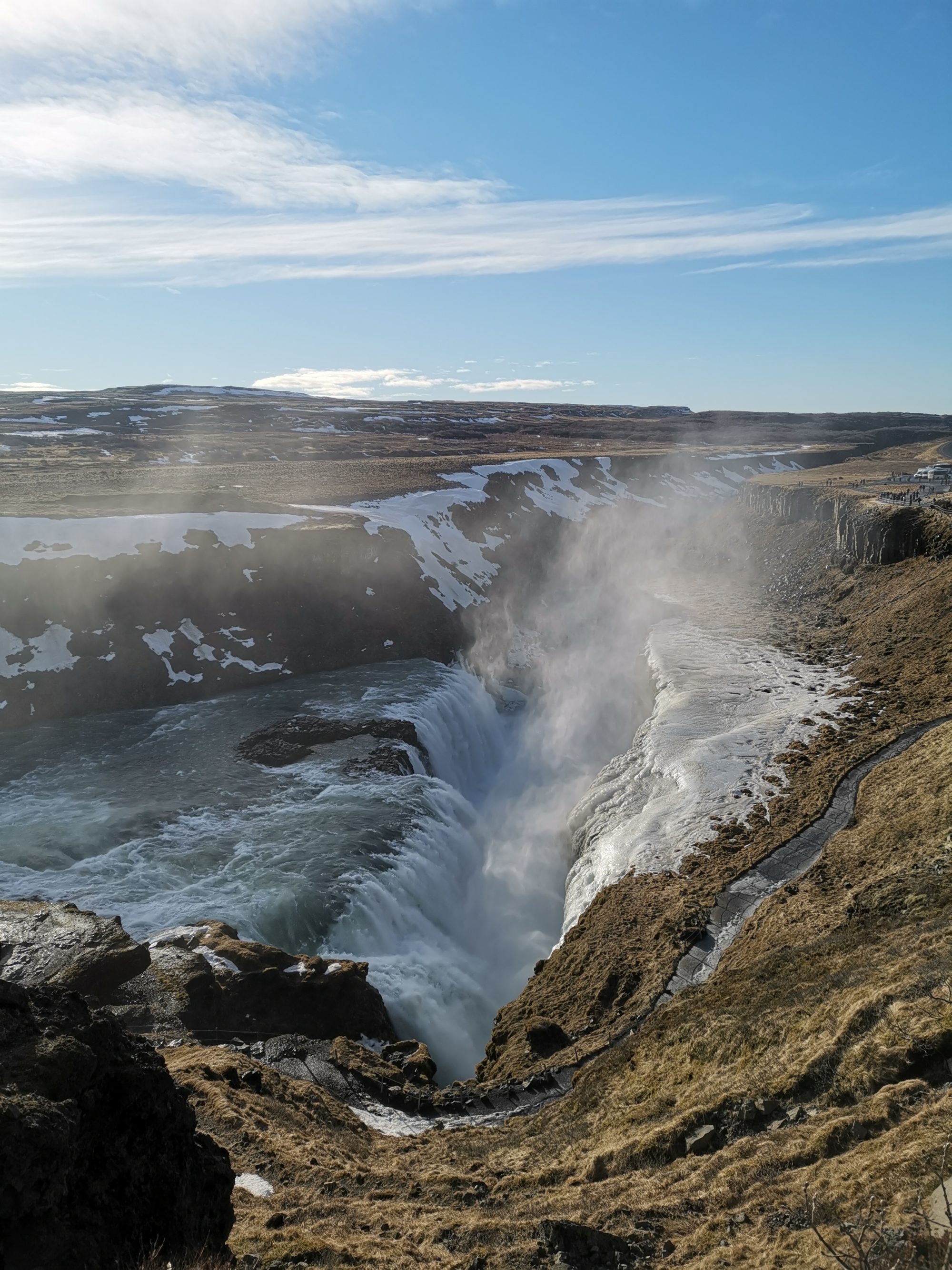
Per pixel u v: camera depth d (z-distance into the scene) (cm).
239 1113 2092
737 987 2459
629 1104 2089
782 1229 1177
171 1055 2569
